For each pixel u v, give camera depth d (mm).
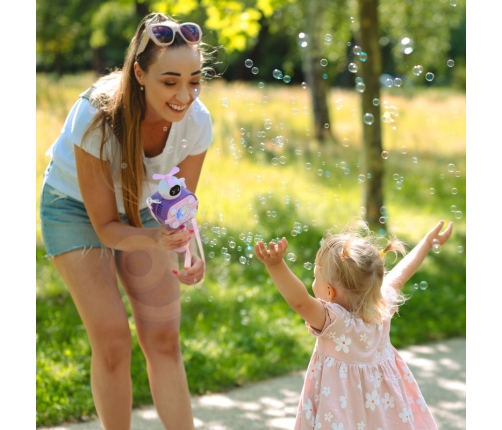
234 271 5098
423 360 3756
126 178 2158
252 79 17031
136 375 3270
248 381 3402
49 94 8109
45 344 3568
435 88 17000
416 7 10555
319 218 6668
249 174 7574
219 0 5414
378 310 2244
